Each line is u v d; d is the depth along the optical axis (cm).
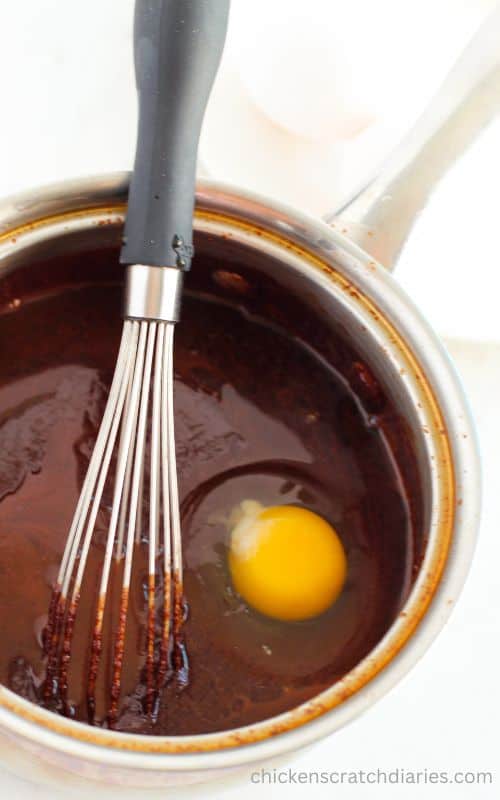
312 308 50
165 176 45
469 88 48
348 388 52
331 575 50
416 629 44
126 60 59
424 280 57
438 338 47
